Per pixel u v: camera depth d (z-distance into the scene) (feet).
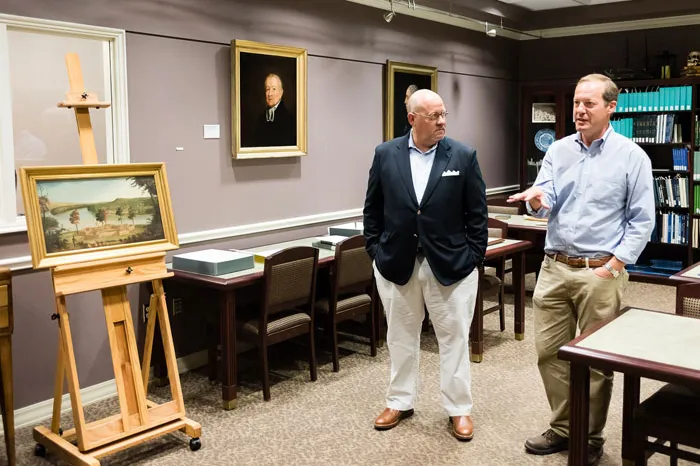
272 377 13.50
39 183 9.12
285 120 15.62
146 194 10.19
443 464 9.71
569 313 9.42
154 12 12.85
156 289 10.40
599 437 9.47
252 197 15.24
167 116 13.30
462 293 10.28
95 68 18.92
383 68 18.70
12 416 9.64
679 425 7.06
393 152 10.32
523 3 22.36
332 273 13.52
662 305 19.12
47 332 11.75
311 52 16.30
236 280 11.64
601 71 24.23
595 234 8.93
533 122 24.81
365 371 13.80
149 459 9.98
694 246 22.02
